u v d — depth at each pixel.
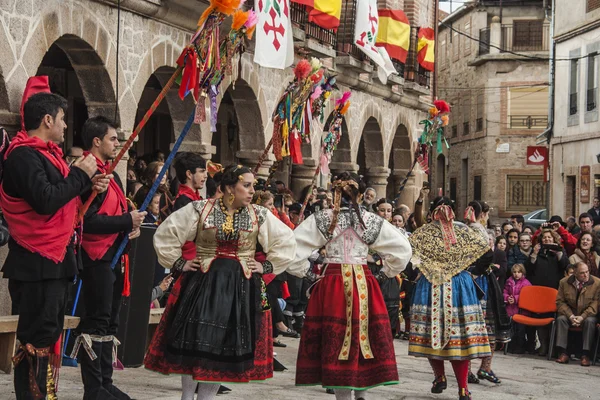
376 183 20.77
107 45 10.99
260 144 15.19
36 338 5.62
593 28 29.25
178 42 12.71
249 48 14.46
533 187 43.66
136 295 8.26
